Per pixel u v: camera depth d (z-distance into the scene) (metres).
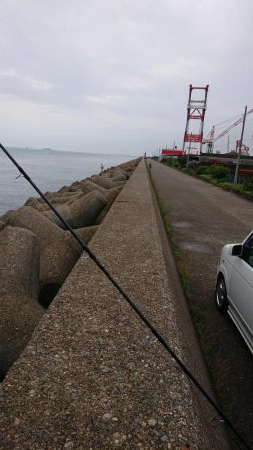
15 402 1.75
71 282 3.33
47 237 5.79
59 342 2.31
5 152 1.93
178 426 1.67
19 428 1.59
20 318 3.24
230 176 29.83
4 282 3.61
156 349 2.30
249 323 3.16
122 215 6.89
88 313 2.73
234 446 2.28
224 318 4.14
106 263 3.97
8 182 45.00
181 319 3.12
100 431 1.61
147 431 1.62
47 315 2.66
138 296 3.11
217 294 4.39
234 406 2.69
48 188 40.47
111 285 3.30
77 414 1.69
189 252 6.85
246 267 3.47
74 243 5.54
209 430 1.93
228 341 3.63
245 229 9.40
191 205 13.53
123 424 1.66
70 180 54.22
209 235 8.51
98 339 2.37
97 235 5.25
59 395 1.81
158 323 2.65
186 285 4.89
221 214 11.75
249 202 15.32
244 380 3.02
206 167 37.09
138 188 11.70
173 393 1.90
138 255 4.33
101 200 9.10
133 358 2.19
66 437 1.55
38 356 2.14
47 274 4.68
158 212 9.57
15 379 1.92
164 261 4.24
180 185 22.62
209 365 3.15
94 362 2.12
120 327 2.54
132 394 1.87
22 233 4.64
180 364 1.88
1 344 3.04
